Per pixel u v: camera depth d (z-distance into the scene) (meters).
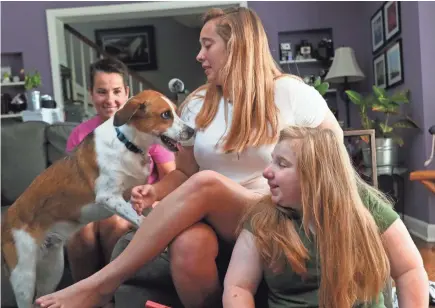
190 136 1.57
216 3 5.09
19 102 5.22
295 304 1.12
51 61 5.23
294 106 1.47
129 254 1.23
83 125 2.29
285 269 1.11
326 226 1.05
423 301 1.07
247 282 1.11
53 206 1.73
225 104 1.50
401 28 3.76
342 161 1.08
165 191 1.54
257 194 1.30
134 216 1.63
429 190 3.28
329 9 5.06
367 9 4.86
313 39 5.20
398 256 1.09
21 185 2.64
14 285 1.78
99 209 1.71
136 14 5.24
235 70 1.43
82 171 1.70
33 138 2.68
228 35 1.47
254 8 5.10
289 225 1.11
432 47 3.33
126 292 1.44
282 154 1.11
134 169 1.66
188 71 8.23
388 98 3.55
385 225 1.10
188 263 1.21
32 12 5.20
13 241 1.76
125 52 8.16
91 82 2.25
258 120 1.41
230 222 1.26
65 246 1.93
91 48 6.52
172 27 8.18
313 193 1.06
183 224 1.21
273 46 5.11
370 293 1.06
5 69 5.31
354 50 5.05
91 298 1.24
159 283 1.43
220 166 1.48
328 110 1.54
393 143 3.56
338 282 1.04
